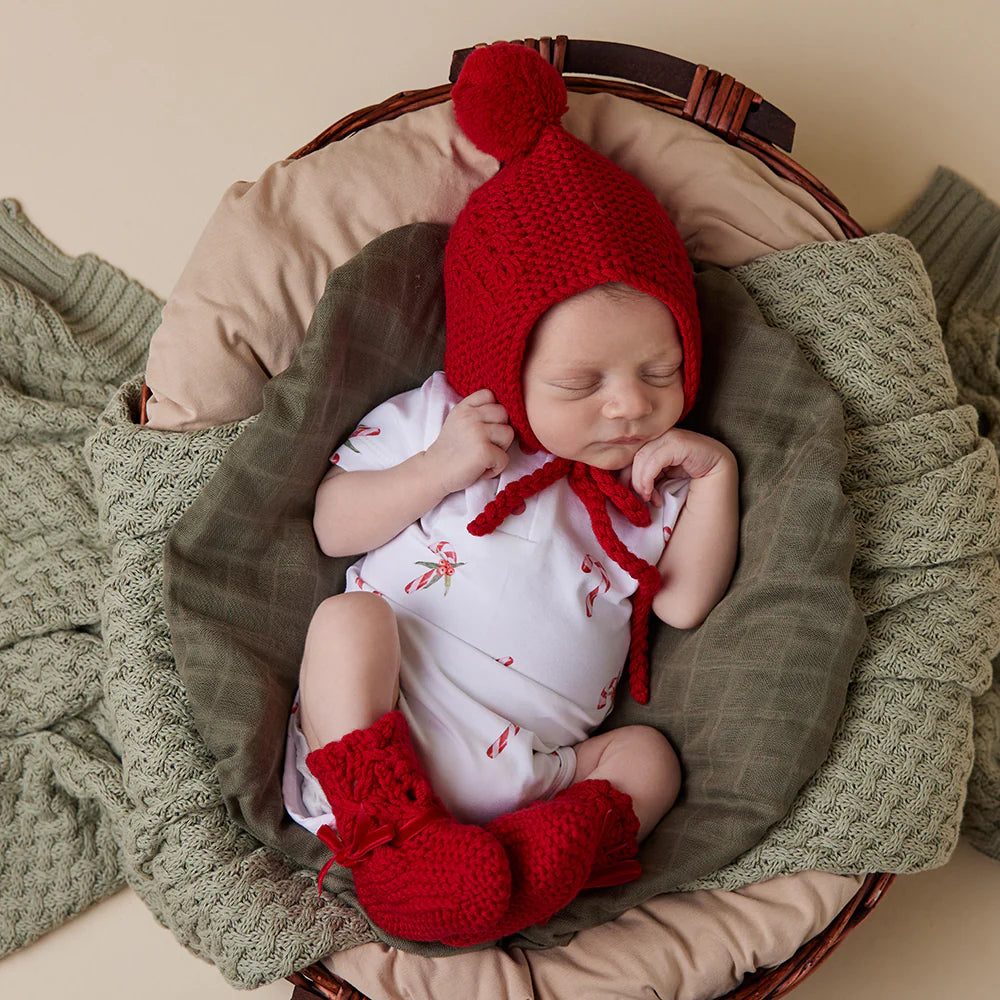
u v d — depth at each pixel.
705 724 1.38
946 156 1.88
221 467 1.35
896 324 1.41
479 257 1.33
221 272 1.44
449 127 1.49
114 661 1.37
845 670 1.29
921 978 1.59
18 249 1.80
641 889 1.28
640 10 1.82
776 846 1.29
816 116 1.85
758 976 1.31
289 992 1.58
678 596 1.42
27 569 1.64
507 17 1.83
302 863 1.30
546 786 1.33
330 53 1.83
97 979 1.58
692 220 1.52
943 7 1.84
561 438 1.33
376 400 1.49
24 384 1.75
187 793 1.31
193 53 1.82
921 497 1.35
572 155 1.33
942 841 1.30
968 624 1.35
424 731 1.30
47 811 1.59
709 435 1.47
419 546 1.38
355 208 1.47
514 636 1.34
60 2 1.82
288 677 1.40
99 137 1.82
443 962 1.25
